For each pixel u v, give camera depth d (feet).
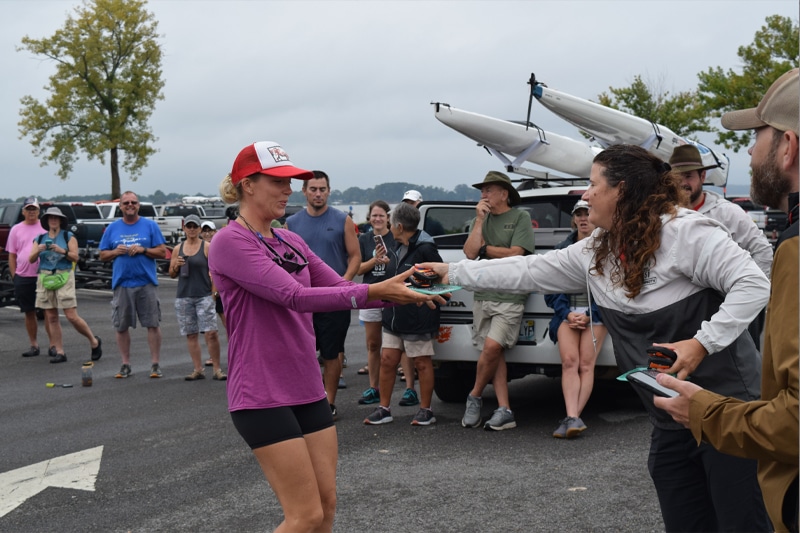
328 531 12.16
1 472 19.83
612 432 22.22
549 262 11.35
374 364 26.89
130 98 137.69
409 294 11.41
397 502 16.94
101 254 32.19
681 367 9.52
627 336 10.61
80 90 135.23
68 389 30.14
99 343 36.78
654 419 10.62
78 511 16.98
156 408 26.66
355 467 19.53
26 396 28.96
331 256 24.71
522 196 30.14
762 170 7.69
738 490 10.00
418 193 33.37
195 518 16.37
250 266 11.43
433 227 33.24
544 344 22.97
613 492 17.15
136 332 46.75
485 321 22.91
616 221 10.39
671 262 10.07
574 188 29.68
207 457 20.70
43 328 48.47
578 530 15.14
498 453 20.40
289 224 25.18
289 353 11.68
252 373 11.53
